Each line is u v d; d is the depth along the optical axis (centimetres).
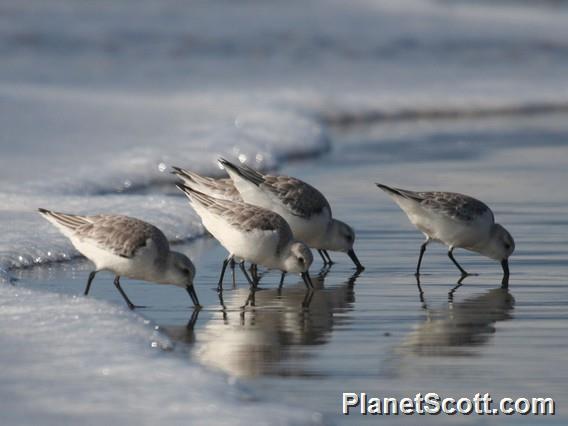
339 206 1861
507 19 6238
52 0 5650
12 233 1477
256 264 1326
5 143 2580
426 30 5744
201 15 5609
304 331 1077
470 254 1499
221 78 4334
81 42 4922
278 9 5916
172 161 2345
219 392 814
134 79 4247
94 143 2631
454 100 3978
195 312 1168
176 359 905
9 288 1148
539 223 1689
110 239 1179
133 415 750
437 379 903
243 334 1063
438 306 1191
